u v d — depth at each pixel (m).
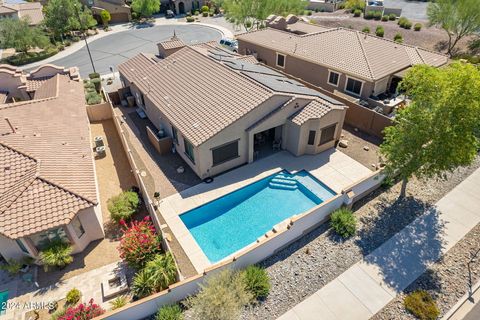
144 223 18.20
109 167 25.56
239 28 64.25
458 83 16.09
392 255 17.92
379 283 16.50
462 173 23.81
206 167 23.06
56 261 16.81
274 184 23.28
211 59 29.55
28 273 17.20
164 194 22.34
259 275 16.11
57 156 20.23
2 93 30.83
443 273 16.94
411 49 35.03
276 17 46.28
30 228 15.81
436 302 15.60
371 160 25.39
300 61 36.38
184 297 15.46
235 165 24.69
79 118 26.17
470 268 17.14
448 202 21.33
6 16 59.78
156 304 14.80
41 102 26.09
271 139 27.70
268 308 15.41
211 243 19.22
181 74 29.45
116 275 16.92
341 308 15.43
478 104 15.91
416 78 17.92
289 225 17.62
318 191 22.59
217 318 13.48
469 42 48.28
